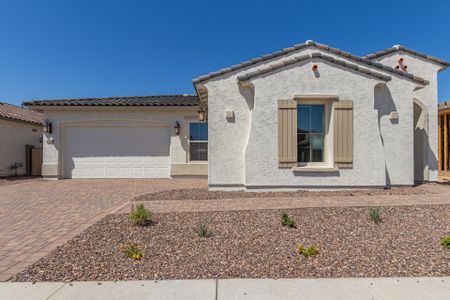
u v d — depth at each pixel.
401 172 9.37
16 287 3.42
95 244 4.75
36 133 18.03
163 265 3.98
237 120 9.41
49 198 8.91
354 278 3.58
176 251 4.44
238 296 3.21
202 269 3.86
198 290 3.34
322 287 3.38
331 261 4.05
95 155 14.39
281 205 7.11
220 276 3.68
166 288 3.39
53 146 14.02
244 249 4.48
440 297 3.16
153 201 7.98
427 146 10.56
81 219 6.34
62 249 4.55
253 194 8.70
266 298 3.17
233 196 8.47
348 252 4.32
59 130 14.09
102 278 3.64
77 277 3.67
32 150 16.70
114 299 3.17
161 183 12.48
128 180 13.64
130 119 14.26
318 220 5.82
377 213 5.72
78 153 14.36
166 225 5.66
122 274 3.74
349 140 8.87
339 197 7.95
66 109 14.02
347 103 8.87
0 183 12.77
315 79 8.93
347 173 8.92
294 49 9.72
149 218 6.07
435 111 10.58
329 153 9.05
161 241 4.84
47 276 3.69
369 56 10.55
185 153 14.11
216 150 9.39
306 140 9.25
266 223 5.69
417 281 3.49
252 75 8.88
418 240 4.73
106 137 14.41
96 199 8.70
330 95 8.84
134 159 14.45
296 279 3.57
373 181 8.90
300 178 8.95
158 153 14.47
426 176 10.52
